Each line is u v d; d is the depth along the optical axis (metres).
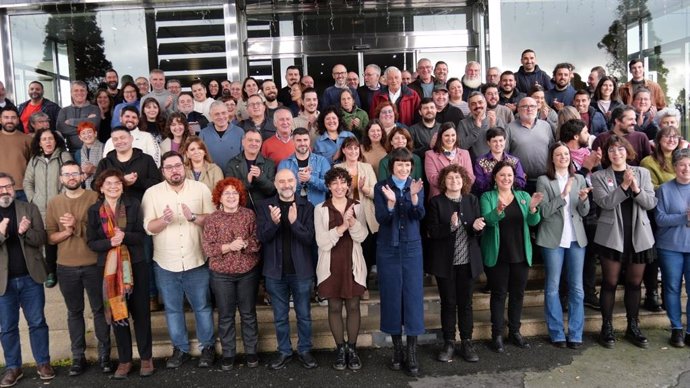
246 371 4.33
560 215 4.54
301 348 4.41
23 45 8.77
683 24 9.20
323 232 4.20
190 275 4.39
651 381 3.97
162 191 4.41
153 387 4.12
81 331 4.41
